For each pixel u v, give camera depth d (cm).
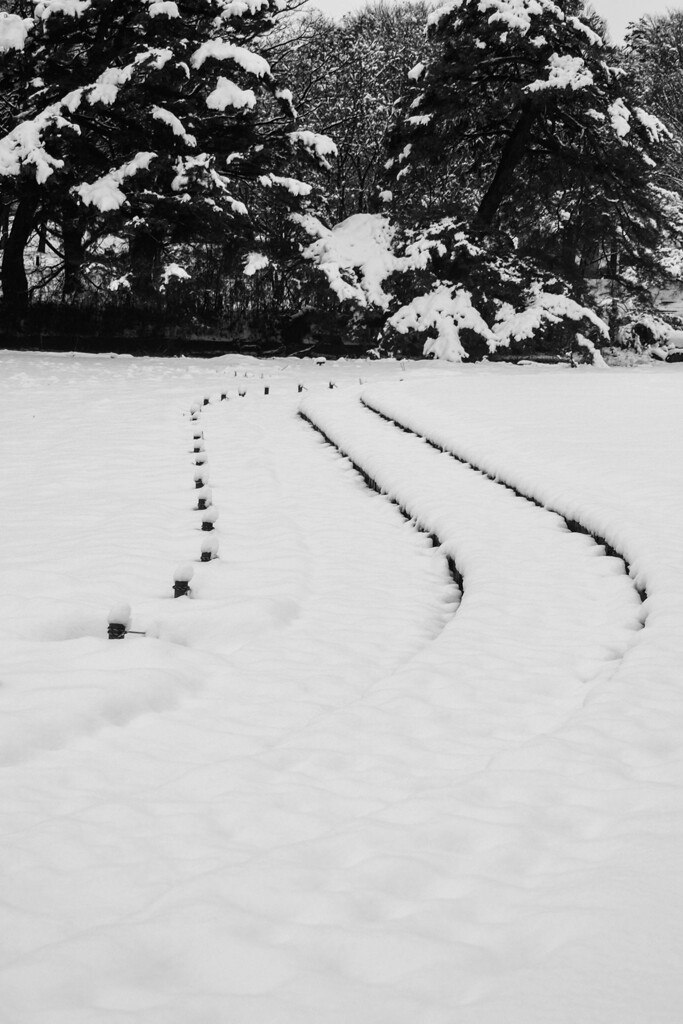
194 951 369
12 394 2214
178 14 3222
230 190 3734
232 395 2366
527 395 2281
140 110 3294
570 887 399
